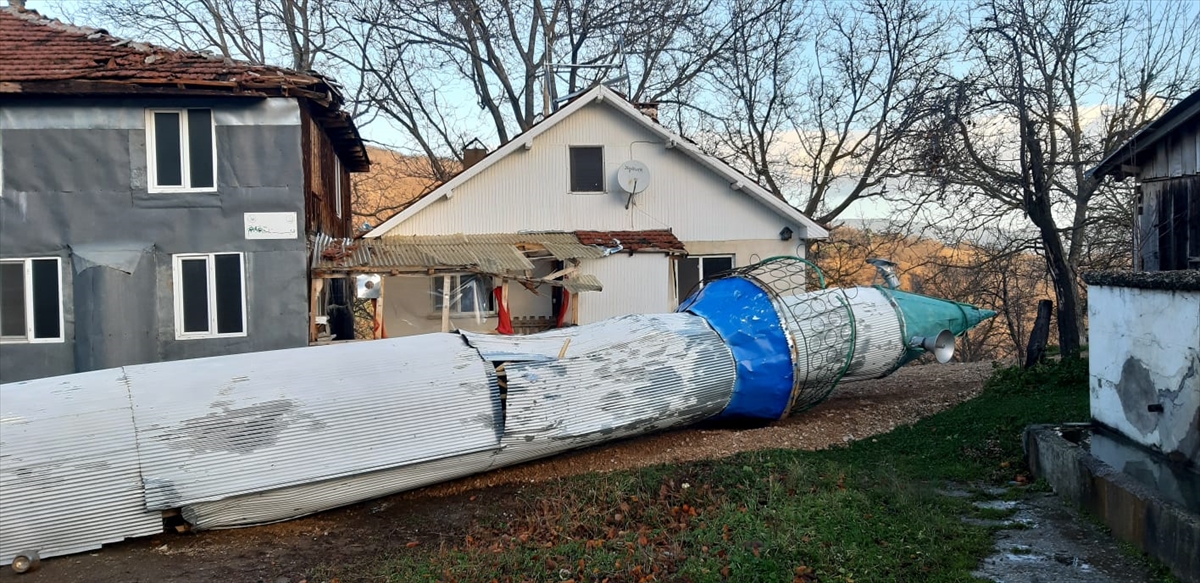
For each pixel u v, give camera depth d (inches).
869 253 1227.9
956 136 721.0
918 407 554.6
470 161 842.8
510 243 717.3
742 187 789.9
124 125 559.8
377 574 301.4
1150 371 335.6
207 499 337.4
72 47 576.1
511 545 322.0
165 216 566.6
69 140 555.5
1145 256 540.7
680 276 794.8
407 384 386.6
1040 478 380.5
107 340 542.3
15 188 552.4
